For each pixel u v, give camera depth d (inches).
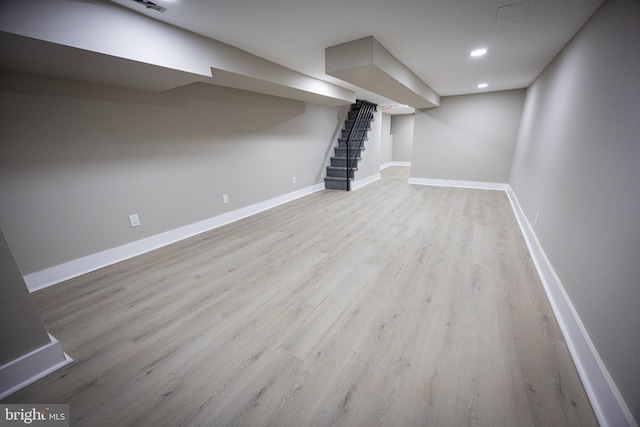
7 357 53.1
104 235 106.3
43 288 91.4
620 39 60.4
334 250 116.7
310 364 58.3
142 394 52.5
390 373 55.4
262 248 121.1
